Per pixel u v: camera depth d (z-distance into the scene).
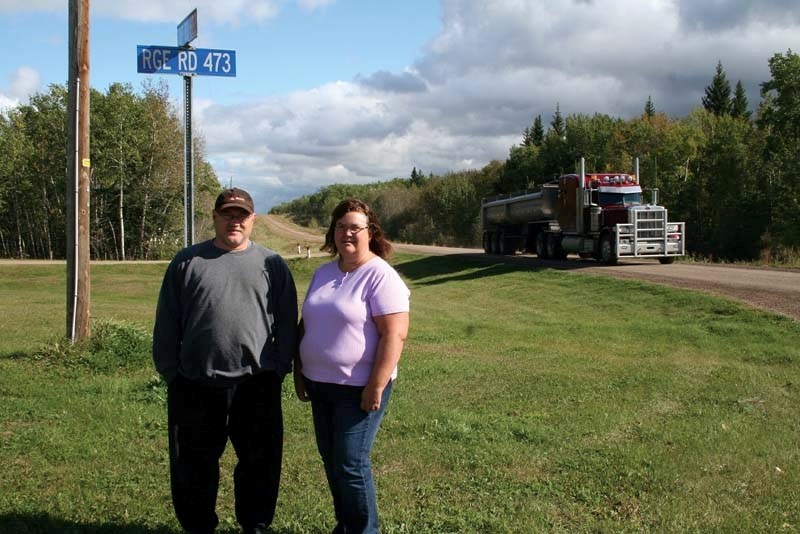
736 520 4.14
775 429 6.06
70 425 6.05
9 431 5.86
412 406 6.88
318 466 5.13
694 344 11.44
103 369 8.54
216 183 55.53
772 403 7.05
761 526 4.05
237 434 3.91
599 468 5.04
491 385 8.00
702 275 20.77
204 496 3.84
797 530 4.00
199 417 3.79
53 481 4.75
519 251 36.34
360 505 3.58
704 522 4.12
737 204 50.38
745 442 5.64
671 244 25.92
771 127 52.47
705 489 4.64
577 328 13.79
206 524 3.89
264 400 3.88
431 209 85.81
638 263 27.27
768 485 4.70
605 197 27.12
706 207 54.31
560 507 4.38
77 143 9.22
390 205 92.69
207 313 3.70
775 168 49.72
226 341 3.69
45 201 54.50
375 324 3.66
